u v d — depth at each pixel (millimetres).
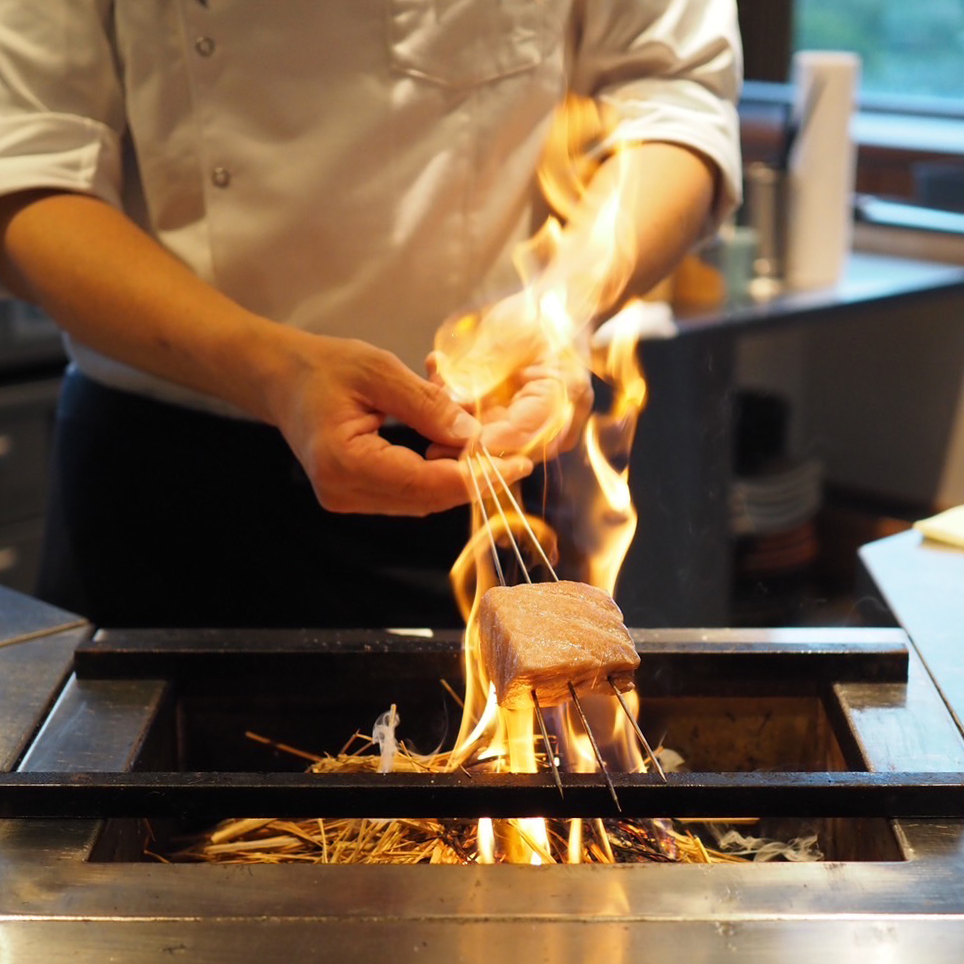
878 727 858
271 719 933
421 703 931
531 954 701
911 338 2451
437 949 705
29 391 1920
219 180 1097
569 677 791
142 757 861
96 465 1200
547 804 776
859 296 1991
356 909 724
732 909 723
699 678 912
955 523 1092
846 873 743
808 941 708
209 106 1081
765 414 2270
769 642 921
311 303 1132
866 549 1070
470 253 1140
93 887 739
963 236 2242
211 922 719
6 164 1025
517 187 1144
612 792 771
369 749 943
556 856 856
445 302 1145
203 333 974
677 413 1781
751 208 2051
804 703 920
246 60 1068
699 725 933
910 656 926
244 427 1153
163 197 1109
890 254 2357
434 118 1099
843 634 941
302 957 702
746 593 2066
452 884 737
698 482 1813
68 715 881
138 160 1106
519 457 931
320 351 933
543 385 982
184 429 1164
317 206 1098
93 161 1056
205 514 1182
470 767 883
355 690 924
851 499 2613
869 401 2549
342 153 1087
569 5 1133
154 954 704
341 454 907
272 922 718
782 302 1952
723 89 1169
